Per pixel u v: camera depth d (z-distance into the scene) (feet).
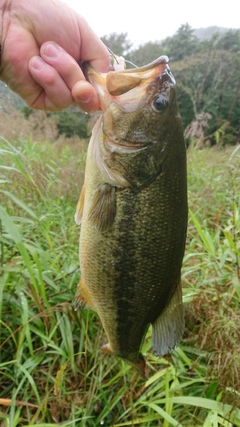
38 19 0.88
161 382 1.14
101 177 0.86
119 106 0.85
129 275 0.88
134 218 0.85
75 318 1.33
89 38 0.94
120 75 0.85
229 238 1.36
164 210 0.85
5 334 1.28
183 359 1.23
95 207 0.86
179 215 0.87
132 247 0.86
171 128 0.85
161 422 1.11
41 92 0.93
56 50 0.84
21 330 1.23
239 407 1.03
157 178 0.85
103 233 0.86
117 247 0.87
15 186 1.75
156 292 0.90
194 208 2.02
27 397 1.13
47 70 0.84
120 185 0.85
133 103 0.85
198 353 1.24
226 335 1.01
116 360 1.22
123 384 1.19
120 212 0.86
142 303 0.90
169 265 0.88
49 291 1.43
